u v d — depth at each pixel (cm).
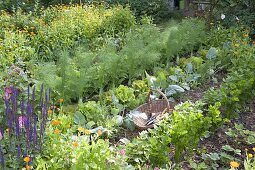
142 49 607
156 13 1020
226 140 437
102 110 470
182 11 1020
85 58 554
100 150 326
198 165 373
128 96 518
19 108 407
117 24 813
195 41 733
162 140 354
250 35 827
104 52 612
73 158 331
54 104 481
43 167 320
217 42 739
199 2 975
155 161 356
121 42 728
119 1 1041
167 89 543
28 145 337
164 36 678
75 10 866
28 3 1052
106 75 565
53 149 342
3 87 458
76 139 358
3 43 658
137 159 358
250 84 488
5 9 1002
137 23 882
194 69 627
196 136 390
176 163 383
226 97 455
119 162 334
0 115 399
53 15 855
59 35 720
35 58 642
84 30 773
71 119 431
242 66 572
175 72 596
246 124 480
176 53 680
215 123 423
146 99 522
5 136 354
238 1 893
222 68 649
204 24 807
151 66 643
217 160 398
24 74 491
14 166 324
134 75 598
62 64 529
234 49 664
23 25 769
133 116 465
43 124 348
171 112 461
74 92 517
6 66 564
